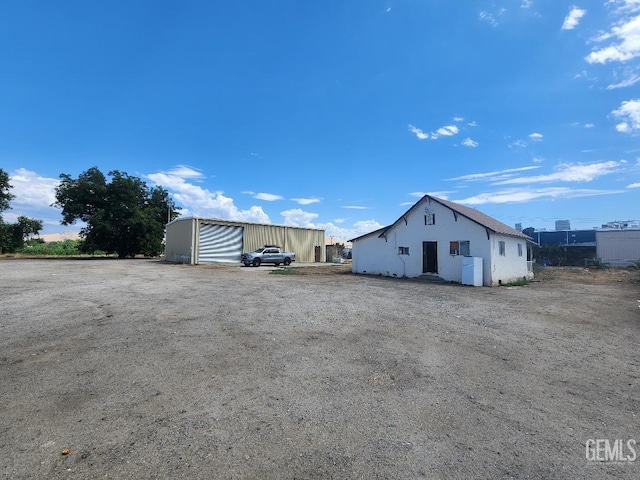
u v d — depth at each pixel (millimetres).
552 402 4379
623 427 3797
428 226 21203
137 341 6449
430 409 4082
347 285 16625
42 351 5812
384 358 5859
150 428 3520
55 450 3129
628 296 14203
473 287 17438
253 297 12047
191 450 3154
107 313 8758
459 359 5941
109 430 3473
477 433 3578
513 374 5312
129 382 4648
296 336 7082
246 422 3674
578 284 19656
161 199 49219
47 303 9945
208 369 5160
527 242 24938
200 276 19641
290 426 3613
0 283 14008
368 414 3920
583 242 41750
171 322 7969
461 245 19781
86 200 41625
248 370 5156
